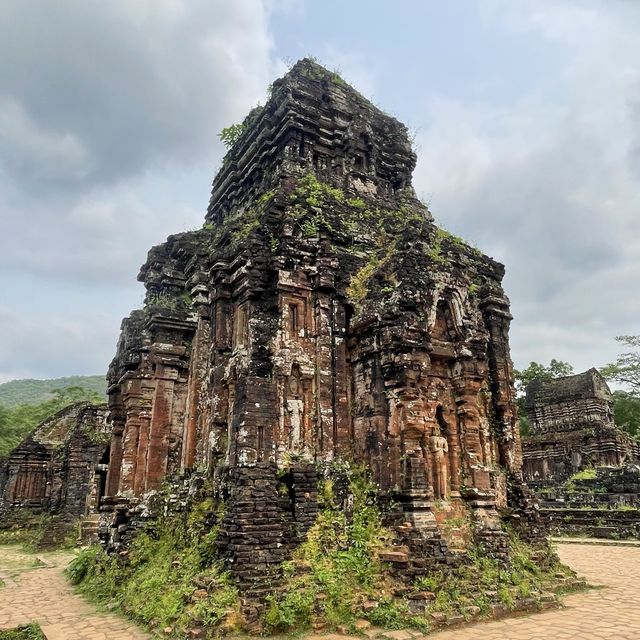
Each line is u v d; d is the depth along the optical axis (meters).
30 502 38.12
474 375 14.37
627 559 22.72
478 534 13.11
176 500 15.31
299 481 12.26
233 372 13.55
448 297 14.94
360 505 12.61
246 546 10.98
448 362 14.77
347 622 10.21
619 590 14.78
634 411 61.38
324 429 13.21
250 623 9.91
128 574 14.63
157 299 19.39
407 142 20.56
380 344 13.37
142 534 15.62
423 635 9.98
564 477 45.66
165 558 13.77
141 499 17.08
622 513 31.62
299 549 11.54
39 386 140.62
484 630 10.41
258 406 12.55
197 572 11.64
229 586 10.57
